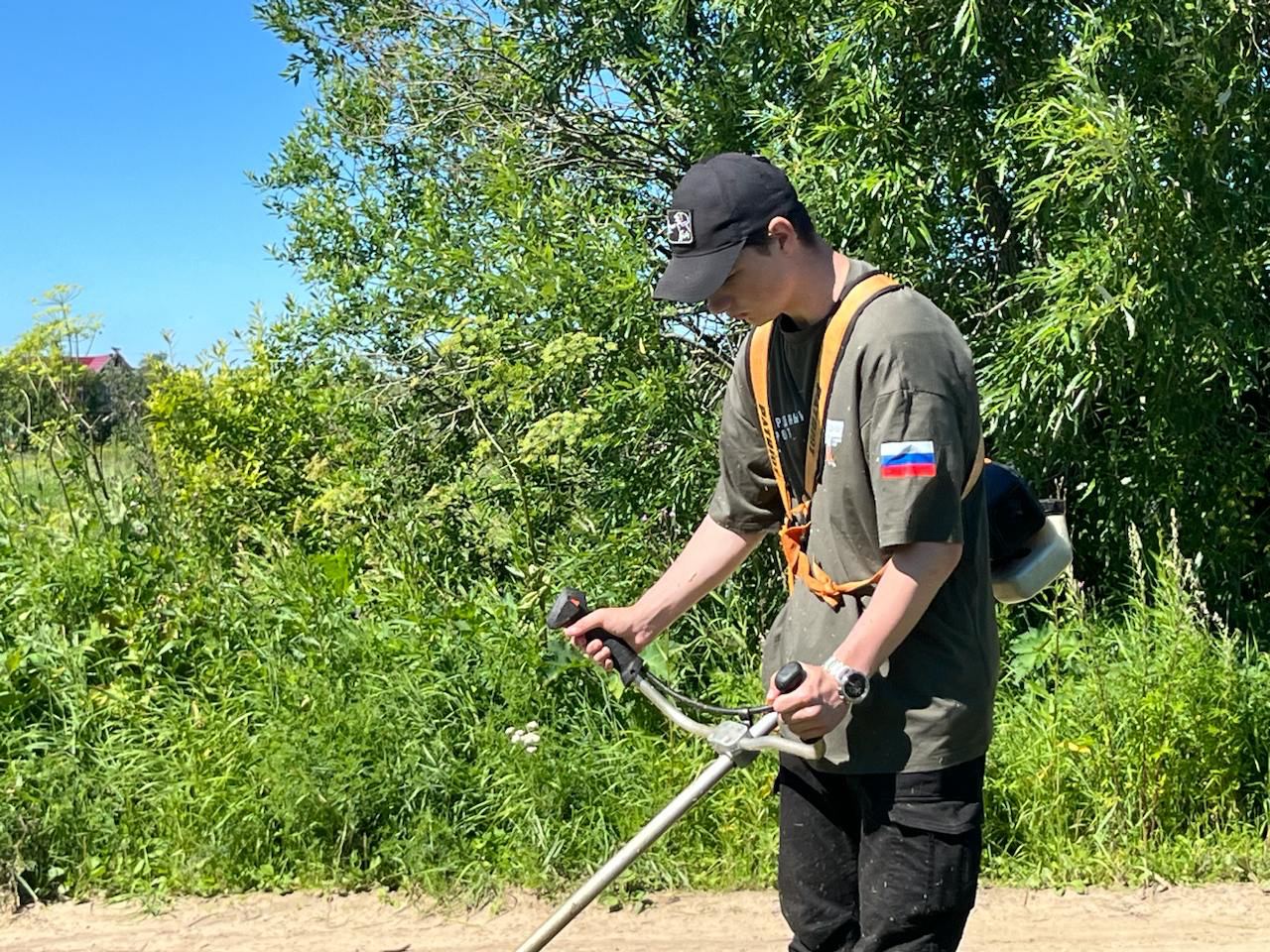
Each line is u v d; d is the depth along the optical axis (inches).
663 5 250.8
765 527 106.3
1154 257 190.2
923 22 209.8
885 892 92.1
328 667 188.2
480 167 268.2
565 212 235.0
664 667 189.9
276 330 269.3
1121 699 181.5
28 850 171.0
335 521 233.6
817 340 92.4
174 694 191.2
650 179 284.8
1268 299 222.5
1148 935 156.6
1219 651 187.5
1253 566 225.8
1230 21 205.3
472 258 243.6
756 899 166.4
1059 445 214.5
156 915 164.4
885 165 212.4
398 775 176.6
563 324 225.5
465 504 234.8
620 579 208.1
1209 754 179.2
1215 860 172.9
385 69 294.8
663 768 178.7
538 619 195.0
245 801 173.3
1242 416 229.9
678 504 223.8
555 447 221.0
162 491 224.2
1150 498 215.5
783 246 90.7
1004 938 156.7
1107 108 185.8
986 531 94.6
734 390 102.3
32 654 191.2
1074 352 191.2
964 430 88.8
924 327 88.2
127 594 200.8
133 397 257.6
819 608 94.1
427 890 168.7
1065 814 178.1
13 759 183.5
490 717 182.9
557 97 287.4
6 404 230.7
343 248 283.6
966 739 91.7
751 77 247.6
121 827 175.9
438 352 233.3
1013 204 217.9
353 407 258.4
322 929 160.6
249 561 215.5
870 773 92.0
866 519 90.9
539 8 279.4
